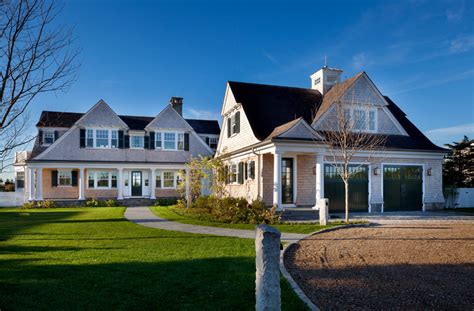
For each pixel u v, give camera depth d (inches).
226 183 929.5
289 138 647.1
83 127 1126.4
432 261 308.7
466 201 946.7
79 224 557.6
